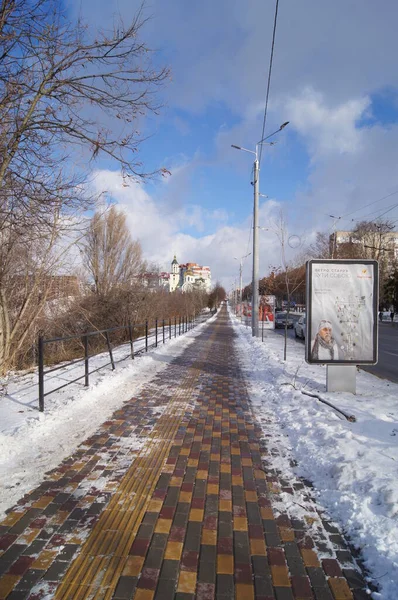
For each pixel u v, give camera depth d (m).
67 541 2.83
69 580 2.44
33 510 3.22
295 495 3.59
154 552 2.74
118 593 2.35
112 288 20.50
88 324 16.39
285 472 4.07
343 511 3.25
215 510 3.30
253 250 20.97
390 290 50.44
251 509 3.33
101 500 3.41
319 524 3.13
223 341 19.67
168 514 3.22
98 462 4.20
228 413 6.24
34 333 11.27
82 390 7.11
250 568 2.61
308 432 5.07
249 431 5.38
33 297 10.98
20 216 6.35
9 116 5.43
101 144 5.61
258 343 17.23
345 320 7.34
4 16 4.77
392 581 2.45
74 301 14.22
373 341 7.36
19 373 9.45
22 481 3.72
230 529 3.03
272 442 4.96
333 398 6.97
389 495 3.25
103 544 2.81
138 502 3.39
